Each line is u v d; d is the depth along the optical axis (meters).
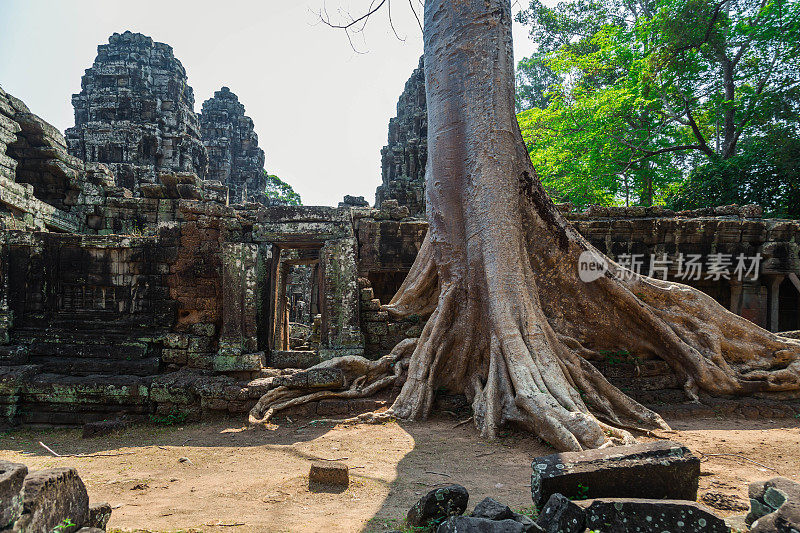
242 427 8.80
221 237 11.56
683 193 21.84
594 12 30.52
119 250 11.59
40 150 16.98
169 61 30.06
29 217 15.52
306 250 14.63
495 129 9.85
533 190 10.33
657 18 22.06
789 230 14.46
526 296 9.02
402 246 14.46
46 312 11.48
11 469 2.51
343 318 11.54
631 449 4.08
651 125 25.27
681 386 9.91
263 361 11.32
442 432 7.88
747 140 22.83
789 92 19.66
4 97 15.88
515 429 7.67
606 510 3.28
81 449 7.57
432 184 10.50
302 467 5.99
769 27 20.34
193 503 4.52
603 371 10.03
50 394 10.05
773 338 10.39
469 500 4.50
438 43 10.58
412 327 11.67
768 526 2.94
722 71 22.88
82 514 3.18
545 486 3.77
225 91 37.94
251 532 3.69
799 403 9.38
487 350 9.37
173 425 9.52
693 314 10.60
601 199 27.69
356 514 4.17
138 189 25.66
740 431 7.73
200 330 11.20
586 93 26.41
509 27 10.45
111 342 11.23
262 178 38.56
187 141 27.84
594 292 10.43
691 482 3.87
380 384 9.78
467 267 9.88
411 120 31.59
